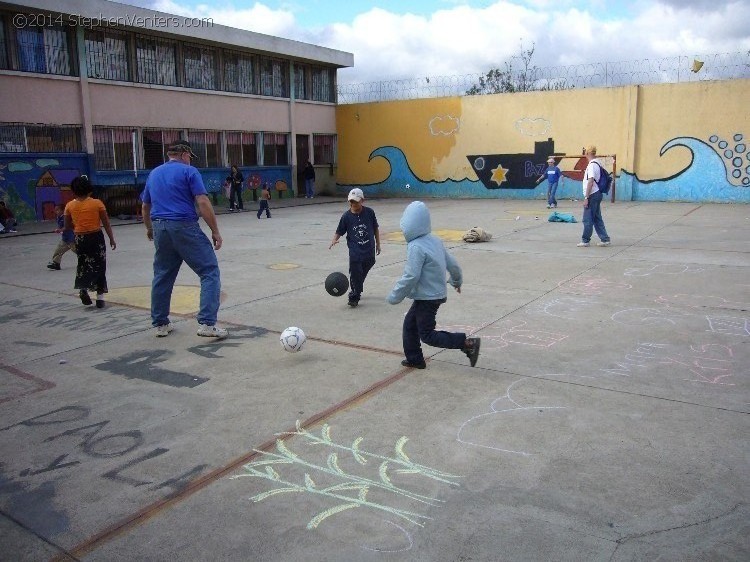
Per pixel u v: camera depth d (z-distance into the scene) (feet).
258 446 12.07
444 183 83.61
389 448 11.84
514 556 8.56
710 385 14.58
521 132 76.64
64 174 60.18
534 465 11.04
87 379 16.02
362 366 16.47
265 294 25.43
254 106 80.02
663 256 32.09
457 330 19.54
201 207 18.61
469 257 33.27
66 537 9.29
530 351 17.37
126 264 33.94
